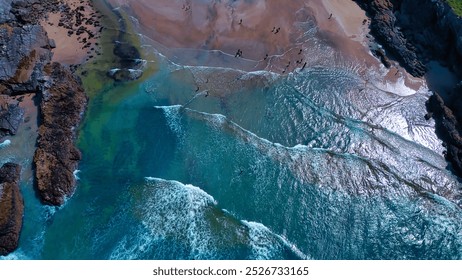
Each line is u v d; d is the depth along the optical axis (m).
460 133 36.72
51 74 38.06
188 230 30.64
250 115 37.78
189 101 38.31
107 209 31.73
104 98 38.34
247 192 32.75
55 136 34.53
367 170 34.47
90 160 34.47
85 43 41.88
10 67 37.72
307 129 37.16
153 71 40.38
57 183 32.09
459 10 40.41
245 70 40.94
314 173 34.03
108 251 29.64
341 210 32.00
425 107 39.69
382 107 39.34
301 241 30.28
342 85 40.72
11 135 35.22
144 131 36.41
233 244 29.94
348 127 37.53
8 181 32.16
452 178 34.59
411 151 36.19
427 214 32.09
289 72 41.34
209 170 34.00
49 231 30.61
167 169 34.06
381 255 29.80
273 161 34.69
